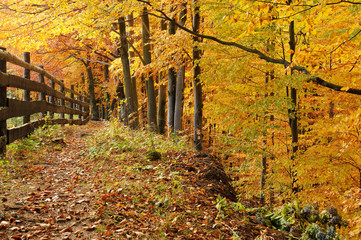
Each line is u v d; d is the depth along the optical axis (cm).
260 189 995
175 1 1035
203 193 612
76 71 2597
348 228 574
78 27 1114
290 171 907
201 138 1020
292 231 557
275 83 802
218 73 834
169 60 1154
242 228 507
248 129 903
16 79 664
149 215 458
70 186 523
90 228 380
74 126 1300
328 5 484
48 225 367
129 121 1190
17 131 684
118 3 900
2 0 1152
